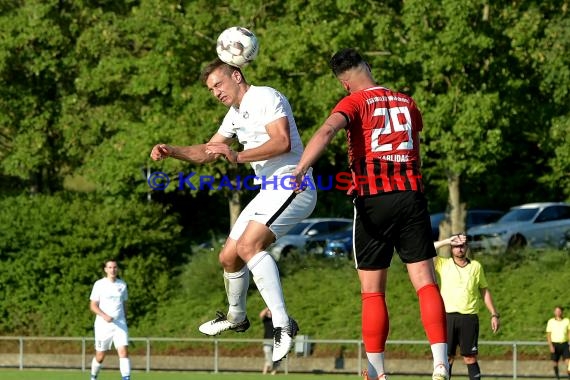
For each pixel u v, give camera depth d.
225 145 18.34
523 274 68.56
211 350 69.88
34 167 81.44
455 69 65.31
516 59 67.62
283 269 73.94
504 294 67.50
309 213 19.09
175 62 71.25
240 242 18.91
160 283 73.19
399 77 67.19
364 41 66.12
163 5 71.69
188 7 72.44
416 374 65.19
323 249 83.06
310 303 70.00
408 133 18.77
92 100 82.31
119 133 74.69
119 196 76.19
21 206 74.50
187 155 19.53
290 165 18.95
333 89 66.31
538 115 68.69
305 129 70.12
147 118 73.50
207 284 72.19
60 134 82.69
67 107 80.69
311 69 69.81
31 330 72.62
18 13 79.38
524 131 74.56
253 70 69.00
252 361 68.19
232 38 19.00
